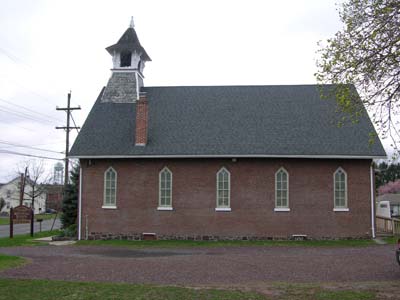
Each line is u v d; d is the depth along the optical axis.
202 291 12.59
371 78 12.83
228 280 14.48
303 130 28.91
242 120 29.92
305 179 27.81
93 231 28.66
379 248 23.67
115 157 28.27
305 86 32.53
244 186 27.94
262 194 27.86
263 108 30.83
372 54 12.71
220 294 12.22
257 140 28.31
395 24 12.41
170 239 28.00
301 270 16.39
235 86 32.97
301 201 27.72
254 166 28.05
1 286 13.16
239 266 17.39
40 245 26.28
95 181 28.89
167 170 28.55
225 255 21.03
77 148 28.81
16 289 12.77
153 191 28.45
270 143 28.06
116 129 29.98
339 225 27.56
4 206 105.06
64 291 12.54
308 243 26.08
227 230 27.80
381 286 13.30
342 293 12.31
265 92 32.25
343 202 27.80
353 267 17.06
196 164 28.38
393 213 75.69
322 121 29.52
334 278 14.82
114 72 32.88
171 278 14.84
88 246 25.50
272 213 27.72
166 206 28.31
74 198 34.75
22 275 15.30
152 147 28.48
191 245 25.69
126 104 31.84
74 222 34.47
